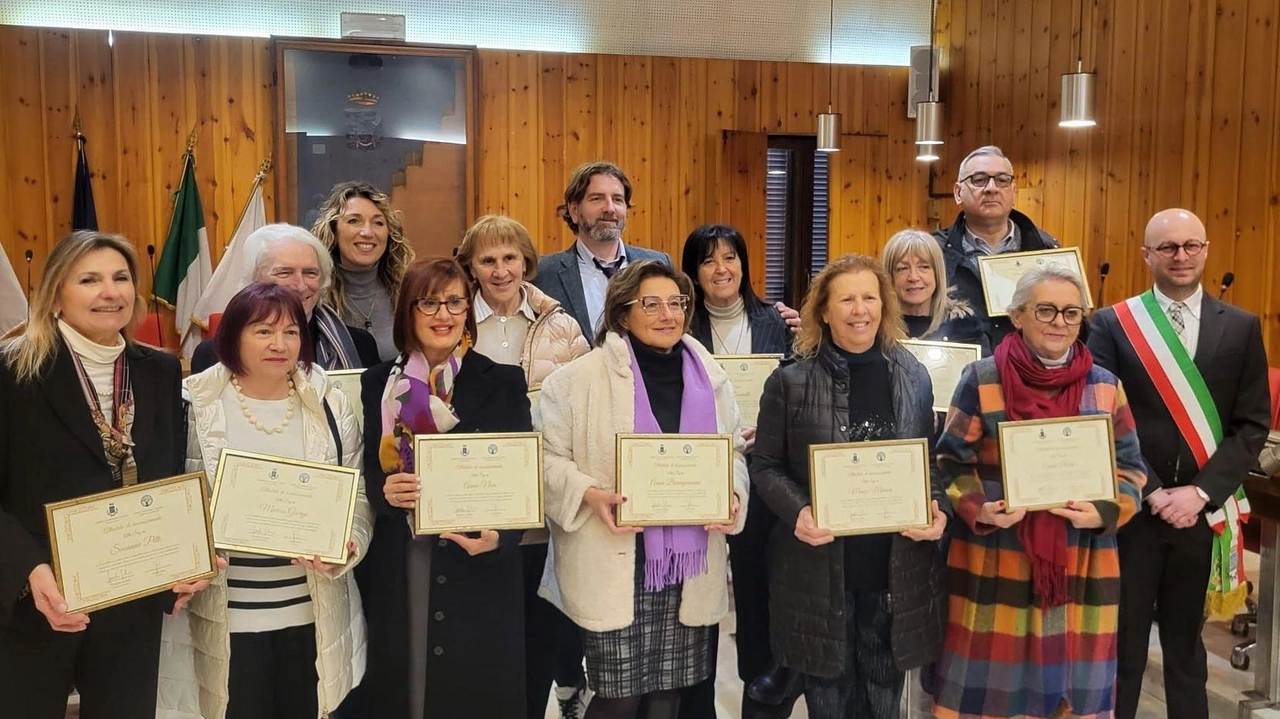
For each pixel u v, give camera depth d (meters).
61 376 1.95
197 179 5.92
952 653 2.42
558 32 6.52
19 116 5.64
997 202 3.16
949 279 3.20
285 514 2.04
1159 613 2.77
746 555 2.77
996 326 3.07
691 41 6.74
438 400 2.19
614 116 6.59
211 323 5.30
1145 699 3.34
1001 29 6.61
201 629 2.07
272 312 2.06
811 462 2.24
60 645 1.94
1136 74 5.45
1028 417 2.34
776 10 6.84
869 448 2.25
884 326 2.40
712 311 2.98
